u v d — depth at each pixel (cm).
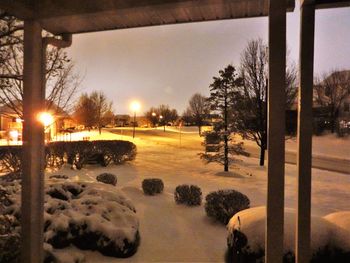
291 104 1440
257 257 373
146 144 2695
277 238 229
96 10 282
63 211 481
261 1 271
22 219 291
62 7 285
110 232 453
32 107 291
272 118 229
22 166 291
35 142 293
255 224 392
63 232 442
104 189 591
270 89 229
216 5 281
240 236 396
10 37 596
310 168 257
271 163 230
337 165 1680
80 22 313
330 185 1052
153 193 809
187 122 6881
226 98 1353
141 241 509
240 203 591
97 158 1376
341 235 373
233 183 1041
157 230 562
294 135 1291
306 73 262
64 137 2731
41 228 302
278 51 229
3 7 273
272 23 230
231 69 1359
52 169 1252
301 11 265
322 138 3350
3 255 342
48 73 855
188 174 1231
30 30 294
